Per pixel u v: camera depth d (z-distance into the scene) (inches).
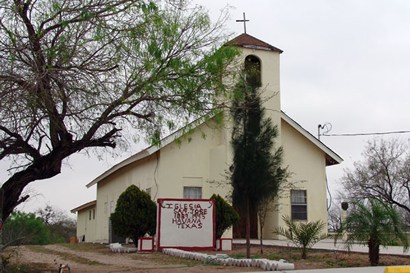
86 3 395.9
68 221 2086.6
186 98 418.3
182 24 414.9
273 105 965.2
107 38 399.9
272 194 655.1
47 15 388.8
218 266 527.2
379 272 426.0
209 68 416.2
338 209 1592.0
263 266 479.5
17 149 410.9
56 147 417.1
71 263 612.1
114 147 443.2
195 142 971.3
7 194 435.8
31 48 373.4
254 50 965.2
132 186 840.9
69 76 378.3
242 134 637.9
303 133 1032.2
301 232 592.7
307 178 1029.8
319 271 437.1
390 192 1481.3
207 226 747.4
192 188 960.3
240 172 640.4
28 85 359.6
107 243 1132.5
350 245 537.3
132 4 405.4
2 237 542.0
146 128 427.5
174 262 587.5
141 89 404.8
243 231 965.2
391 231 498.9
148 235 831.7
